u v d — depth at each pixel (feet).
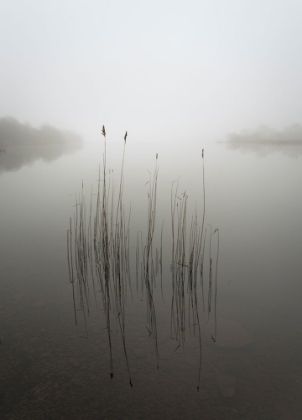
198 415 6.66
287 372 7.83
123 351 8.68
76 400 7.01
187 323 10.02
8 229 19.71
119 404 6.92
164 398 7.09
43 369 7.94
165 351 8.67
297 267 14.06
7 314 10.39
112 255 14.53
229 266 14.30
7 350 8.63
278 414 6.66
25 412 6.67
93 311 10.72
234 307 10.94
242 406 6.88
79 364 8.14
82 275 12.91
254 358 8.36
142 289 12.35
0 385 7.41
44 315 10.39
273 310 10.71
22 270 13.80
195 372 7.89
